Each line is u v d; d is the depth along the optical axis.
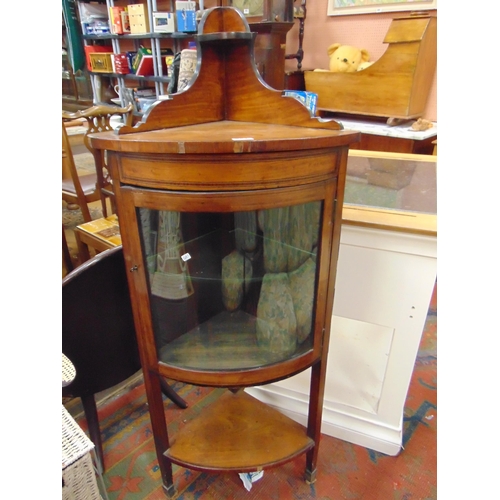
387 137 1.84
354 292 1.07
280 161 0.63
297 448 1.06
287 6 1.82
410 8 1.86
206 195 0.64
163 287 0.81
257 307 0.91
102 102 3.50
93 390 1.11
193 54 0.87
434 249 0.92
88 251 1.92
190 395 1.48
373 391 1.22
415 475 1.17
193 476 1.18
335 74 1.89
